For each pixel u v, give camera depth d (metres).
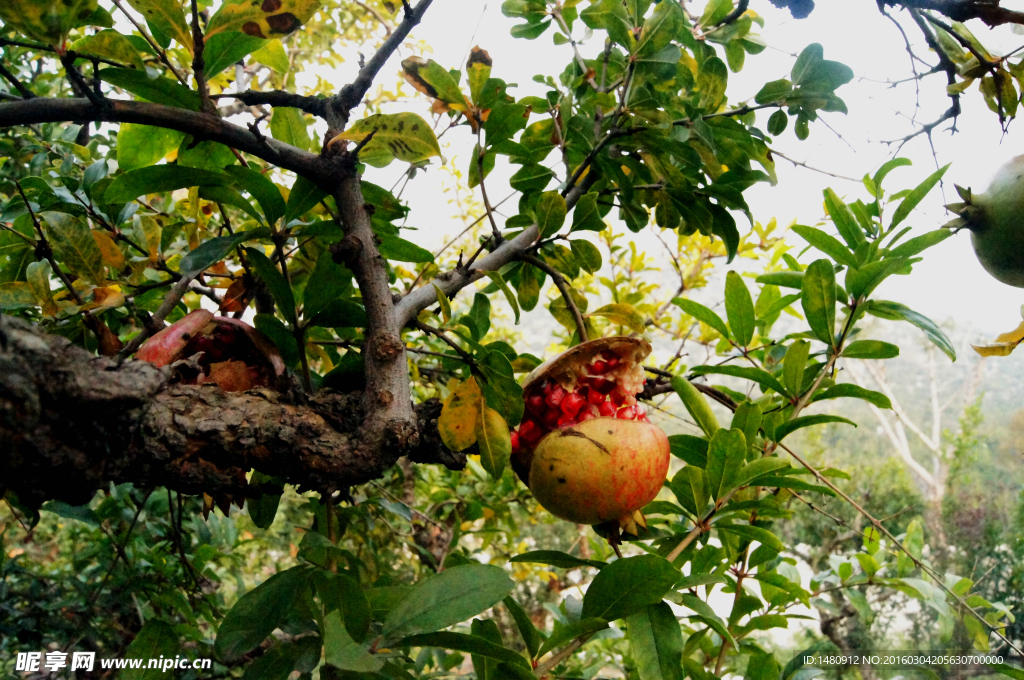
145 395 0.82
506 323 4.95
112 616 2.48
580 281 3.24
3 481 0.79
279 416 1.02
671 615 1.14
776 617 1.67
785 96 1.75
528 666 1.00
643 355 1.33
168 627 1.13
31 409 0.75
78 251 1.25
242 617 1.03
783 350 1.94
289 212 1.25
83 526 2.55
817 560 4.61
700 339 2.76
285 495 4.04
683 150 1.74
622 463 1.19
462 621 0.93
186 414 0.96
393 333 1.11
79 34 2.06
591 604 1.14
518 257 1.58
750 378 1.62
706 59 1.95
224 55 1.22
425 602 0.96
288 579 1.07
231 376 1.14
